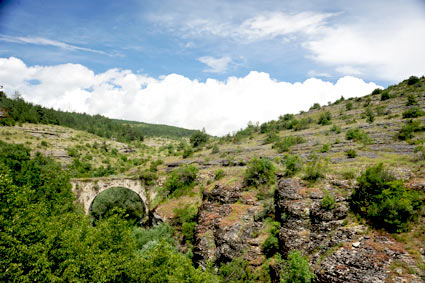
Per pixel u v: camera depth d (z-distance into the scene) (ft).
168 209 162.91
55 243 71.41
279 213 100.22
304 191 96.89
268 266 86.02
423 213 65.77
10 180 80.64
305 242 81.71
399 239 63.62
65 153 381.40
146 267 72.08
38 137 418.51
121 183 202.08
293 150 196.85
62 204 146.10
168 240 134.10
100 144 519.60
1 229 65.46
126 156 492.13
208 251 108.17
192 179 184.96
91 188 190.70
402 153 123.54
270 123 393.29
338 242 72.79
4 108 491.31
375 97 326.24
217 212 126.21
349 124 242.99
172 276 67.15
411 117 192.95
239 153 237.04
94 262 66.28
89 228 85.66
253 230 103.60
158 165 282.56
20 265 58.18
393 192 71.31
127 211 220.64
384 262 59.00
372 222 72.18
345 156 137.69
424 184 72.69
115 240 79.10
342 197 85.71
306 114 394.73
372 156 126.72
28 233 68.80
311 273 67.36
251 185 133.28
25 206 81.30
